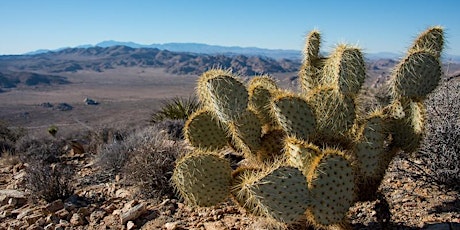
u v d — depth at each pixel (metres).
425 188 4.90
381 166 3.88
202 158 3.87
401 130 3.98
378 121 3.71
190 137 4.47
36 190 5.90
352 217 4.38
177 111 12.04
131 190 5.97
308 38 4.33
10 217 5.43
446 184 4.69
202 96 4.28
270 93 4.27
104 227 4.89
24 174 7.15
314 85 4.33
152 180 5.68
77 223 5.03
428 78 3.91
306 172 3.41
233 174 3.95
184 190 3.88
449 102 5.04
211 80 3.85
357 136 3.72
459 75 5.71
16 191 6.25
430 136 4.75
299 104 3.68
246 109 3.94
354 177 3.54
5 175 7.59
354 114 3.77
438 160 4.76
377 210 3.91
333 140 3.81
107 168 7.31
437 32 4.27
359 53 3.70
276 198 3.20
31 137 11.72
